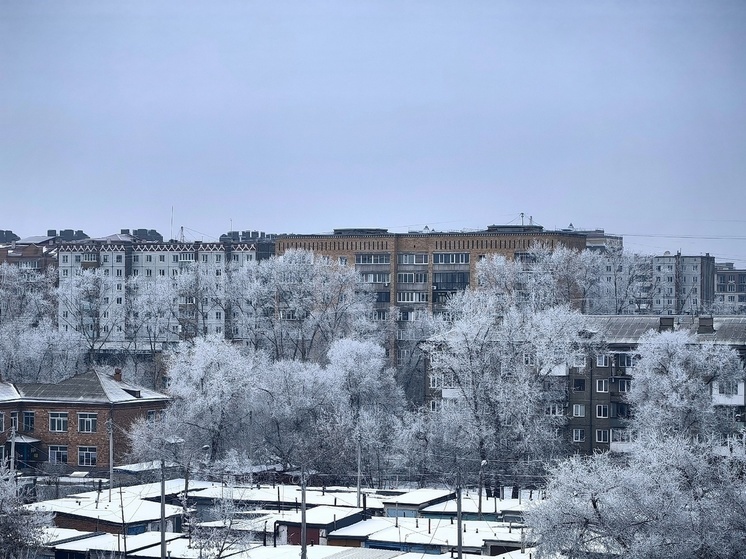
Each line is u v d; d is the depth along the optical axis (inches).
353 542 3361.2
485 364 4741.6
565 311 5354.3
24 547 3024.1
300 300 7209.6
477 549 3161.9
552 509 2864.2
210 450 4977.9
